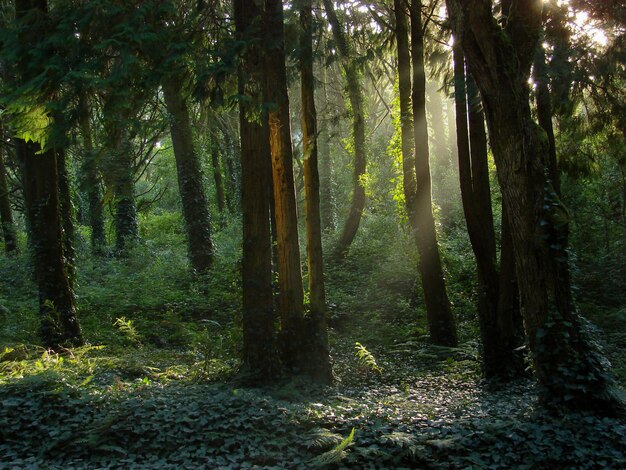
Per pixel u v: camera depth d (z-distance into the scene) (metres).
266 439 6.66
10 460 6.26
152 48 7.69
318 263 10.20
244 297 9.30
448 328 13.09
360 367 11.52
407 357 12.82
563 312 7.25
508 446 6.30
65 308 11.34
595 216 18.33
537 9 7.52
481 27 7.19
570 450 6.13
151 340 13.60
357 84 16.47
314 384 9.45
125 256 22.84
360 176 19.44
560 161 13.32
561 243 7.33
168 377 9.75
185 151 18.81
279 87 9.77
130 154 14.61
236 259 18.53
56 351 10.90
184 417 6.84
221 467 6.01
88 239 29.33
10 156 19.17
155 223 33.50
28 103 8.02
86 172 14.55
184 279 18.16
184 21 9.23
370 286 16.80
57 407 7.07
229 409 7.10
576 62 10.84
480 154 10.66
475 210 10.62
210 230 19.08
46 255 11.26
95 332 13.15
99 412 7.09
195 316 15.50
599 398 7.00
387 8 14.94
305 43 11.48
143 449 6.45
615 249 17.62
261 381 9.00
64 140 8.04
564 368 7.08
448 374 11.25
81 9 7.62
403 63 13.74
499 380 10.00
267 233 9.27
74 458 6.35
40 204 11.26
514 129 7.30
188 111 15.62
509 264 10.20
